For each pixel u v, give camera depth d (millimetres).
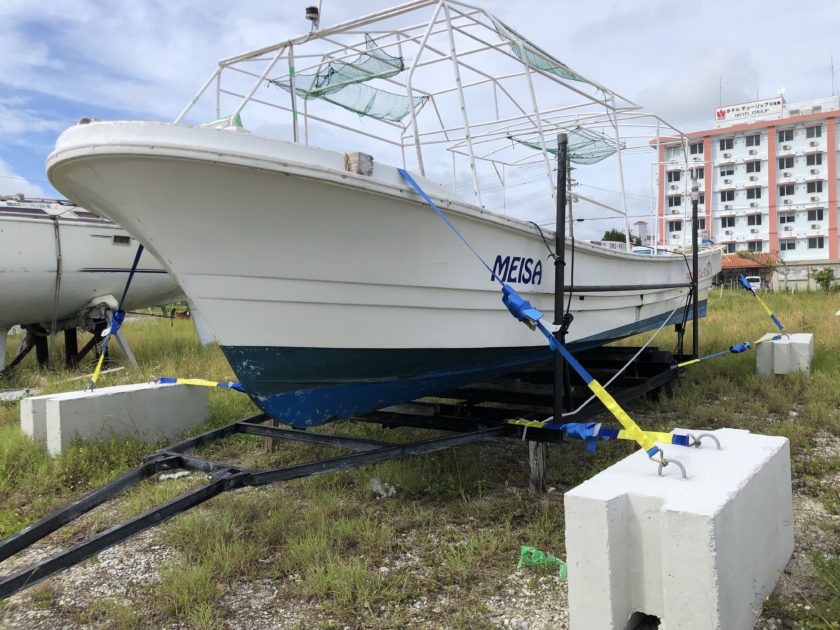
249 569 2875
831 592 2385
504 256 4059
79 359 9078
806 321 11070
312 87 4766
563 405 4391
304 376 3572
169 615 2529
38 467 4293
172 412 5238
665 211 38188
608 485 2193
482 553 2910
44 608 2637
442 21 4180
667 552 1970
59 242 8422
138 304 10031
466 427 4098
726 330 10297
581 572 2078
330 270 3330
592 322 5352
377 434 5051
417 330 3793
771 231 40500
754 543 2248
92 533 3398
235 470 3025
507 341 4379
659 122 6516
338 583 2635
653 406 5758
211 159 2688
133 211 2984
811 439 4531
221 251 3092
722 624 1922
